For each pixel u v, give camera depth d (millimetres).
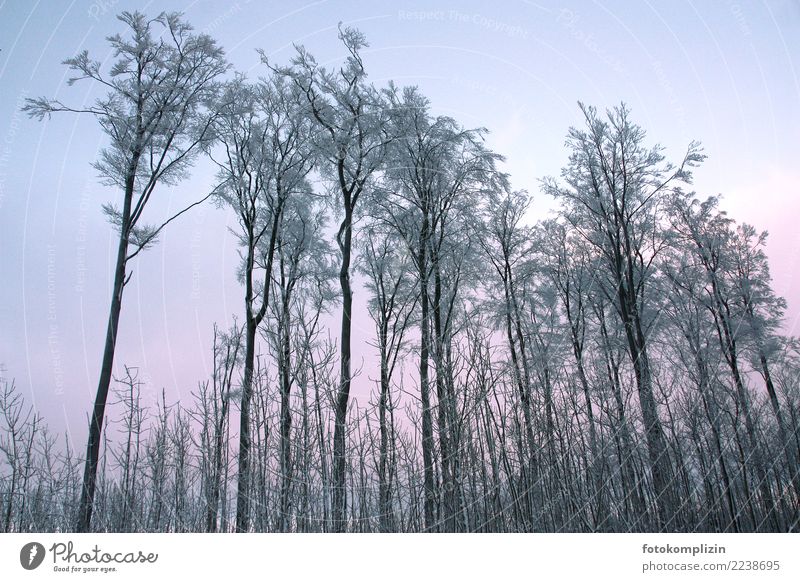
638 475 11320
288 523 10008
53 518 11406
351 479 10234
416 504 10164
